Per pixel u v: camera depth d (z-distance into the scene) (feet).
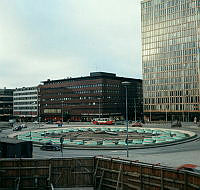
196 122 413.18
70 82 523.70
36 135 238.68
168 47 479.82
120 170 73.97
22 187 77.10
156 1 499.10
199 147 160.15
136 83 577.02
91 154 140.36
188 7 458.09
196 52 445.37
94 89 484.74
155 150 152.56
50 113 554.87
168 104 474.49
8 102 650.02
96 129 293.84
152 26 502.79
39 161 78.33
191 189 59.11
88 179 80.12
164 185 64.69
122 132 253.85
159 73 488.85
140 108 583.58
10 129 341.00
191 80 449.06
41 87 574.97
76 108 510.17
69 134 239.91
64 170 79.20
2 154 104.83
